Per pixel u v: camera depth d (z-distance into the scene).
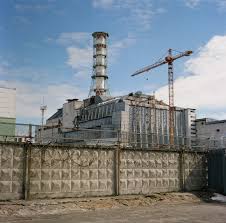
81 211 24.56
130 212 24.80
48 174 27.70
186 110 82.44
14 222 20.28
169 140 71.44
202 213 24.78
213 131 75.75
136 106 75.69
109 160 30.83
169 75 114.75
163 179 34.16
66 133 51.88
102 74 105.88
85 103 92.44
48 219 21.36
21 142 26.81
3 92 38.44
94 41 108.50
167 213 24.62
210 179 37.03
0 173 25.78
